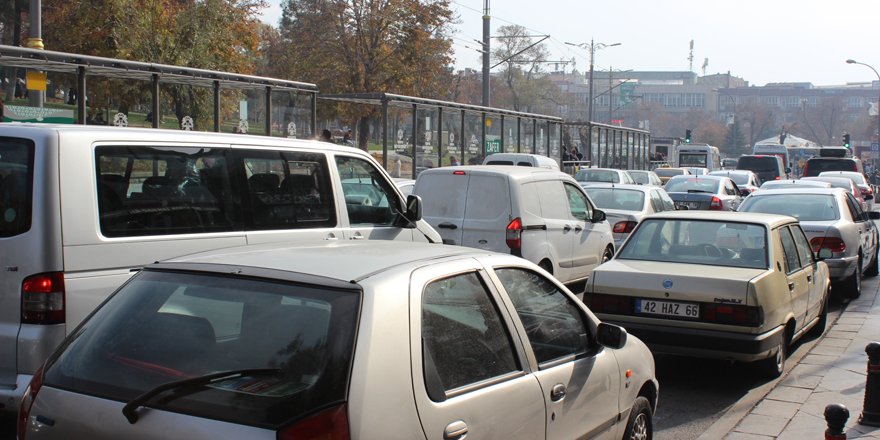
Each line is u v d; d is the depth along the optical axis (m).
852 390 7.46
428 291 3.43
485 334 3.68
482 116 25.98
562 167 33.03
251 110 16.83
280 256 3.63
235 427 2.84
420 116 22.89
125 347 3.27
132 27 24.77
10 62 12.90
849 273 12.16
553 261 10.78
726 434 6.27
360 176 7.54
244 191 6.30
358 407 2.87
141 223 5.57
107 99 14.75
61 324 5.08
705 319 7.34
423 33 36.94
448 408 3.22
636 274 7.64
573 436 4.16
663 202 16.22
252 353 3.10
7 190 5.16
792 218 9.19
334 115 31.56
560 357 4.20
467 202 10.41
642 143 47.94
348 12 36.88
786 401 7.16
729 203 20.25
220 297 3.31
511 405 3.60
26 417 3.26
